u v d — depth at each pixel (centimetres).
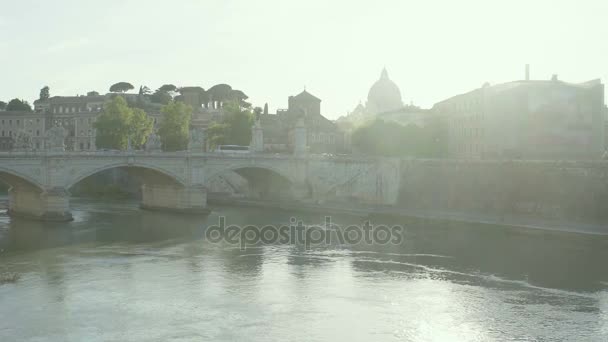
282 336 4138
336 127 19588
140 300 4922
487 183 9762
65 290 5197
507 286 5406
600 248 7194
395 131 13538
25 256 6569
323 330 4266
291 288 5325
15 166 8531
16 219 9331
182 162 10381
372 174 11788
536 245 7394
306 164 12325
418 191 10919
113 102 13975
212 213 10700
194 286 5366
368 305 4841
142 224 9062
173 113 14988
